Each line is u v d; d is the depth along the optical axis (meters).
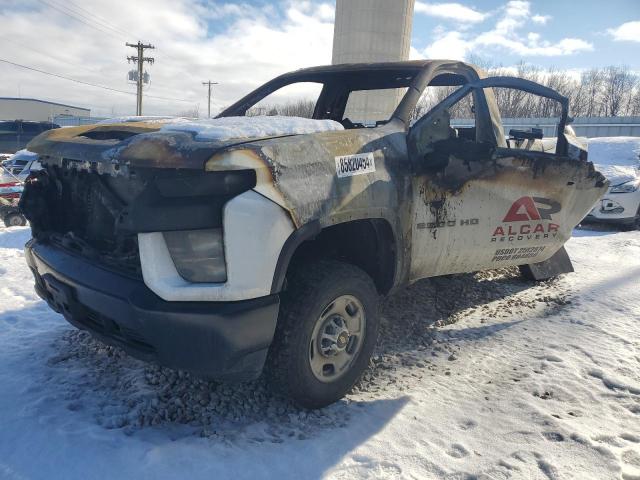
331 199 2.72
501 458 2.48
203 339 2.35
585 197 4.61
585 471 2.39
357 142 2.97
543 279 5.37
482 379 3.31
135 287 2.46
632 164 10.40
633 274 5.80
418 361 3.56
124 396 3.00
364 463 2.42
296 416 2.81
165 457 2.40
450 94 3.63
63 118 65.94
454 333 4.08
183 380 3.17
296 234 2.55
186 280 2.42
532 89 4.24
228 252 2.36
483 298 4.88
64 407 2.85
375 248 3.29
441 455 2.50
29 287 5.05
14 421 2.67
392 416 2.84
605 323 4.29
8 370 3.29
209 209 2.35
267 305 2.47
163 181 2.40
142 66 46.91
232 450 2.49
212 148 2.34
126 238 2.62
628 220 9.30
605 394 3.13
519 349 3.78
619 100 67.56
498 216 3.90
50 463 2.34
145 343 2.50
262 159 2.44
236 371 2.46
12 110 84.00
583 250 7.20
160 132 2.62
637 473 2.40
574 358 3.61
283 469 2.37
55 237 3.10
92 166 2.77
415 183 3.28
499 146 4.11
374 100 4.88
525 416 2.85
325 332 2.84
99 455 2.40
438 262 3.63
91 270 2.68
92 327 2.77
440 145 3.24
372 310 3.05
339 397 2.96
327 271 2.80
